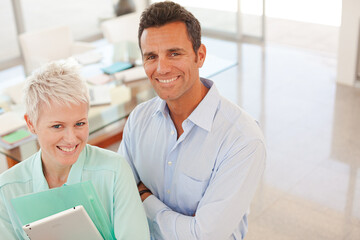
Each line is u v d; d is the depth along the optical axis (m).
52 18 6.61
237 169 1.65
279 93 5.27
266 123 4.66
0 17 6.15
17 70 6.24
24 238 1.49
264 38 6.76
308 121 4.67
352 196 3.60
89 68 4.09
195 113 1.69
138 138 1.89
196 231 1.66
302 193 3.66
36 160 1.53
